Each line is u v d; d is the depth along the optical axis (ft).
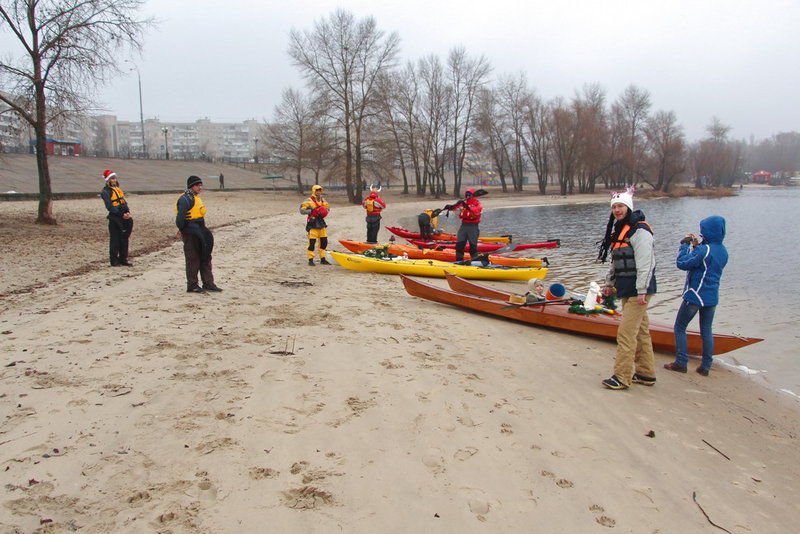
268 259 41.19
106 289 26.40
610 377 18.03
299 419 13.20
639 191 247.50
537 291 25.91
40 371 15.24
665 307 32.32
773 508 11.32
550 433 13.67
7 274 28.84
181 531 8.81
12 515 8.89
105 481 10.06
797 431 15.70
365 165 148.56
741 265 49.49
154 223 61.57
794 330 27.68
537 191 248.11
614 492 11.19
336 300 27.63
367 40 137.18
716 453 13.64
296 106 161.38
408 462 11.58
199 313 22.76
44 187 52.24
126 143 452.76
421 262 38.93
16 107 48.88
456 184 193.47
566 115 217.36
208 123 478.59
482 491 10.71
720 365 21.76
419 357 18.89
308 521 9.30
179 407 13.42
